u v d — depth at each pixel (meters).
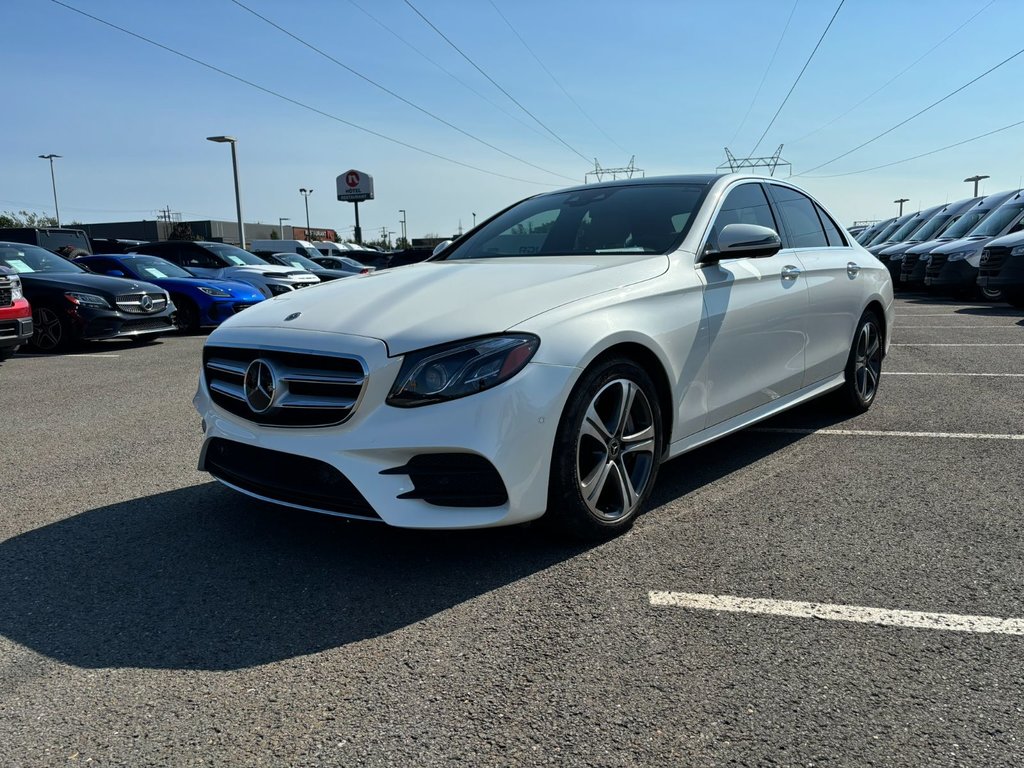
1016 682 2.11
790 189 4.71
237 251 15.87
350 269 24.81
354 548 3.07
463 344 2.65
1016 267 12.74
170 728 1.98
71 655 2.33
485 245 4.22
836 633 2.38
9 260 10.19
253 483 2.94
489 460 2.62
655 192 4.09
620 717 2.00
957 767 1.79
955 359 7.55
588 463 2.99
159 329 10.36
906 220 24.12
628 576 2.79
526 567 2.87
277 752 1.88
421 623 2.48
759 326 3.83
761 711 2.01
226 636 2.43
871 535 3.12
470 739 1.92
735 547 3.03
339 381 2.68
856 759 1.82
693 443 3.50
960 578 2.73
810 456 4.25
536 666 2.23
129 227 68.00
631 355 3.12
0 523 3.42
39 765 1.84
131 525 3.37
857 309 4.88
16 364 8.57
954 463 4.05
